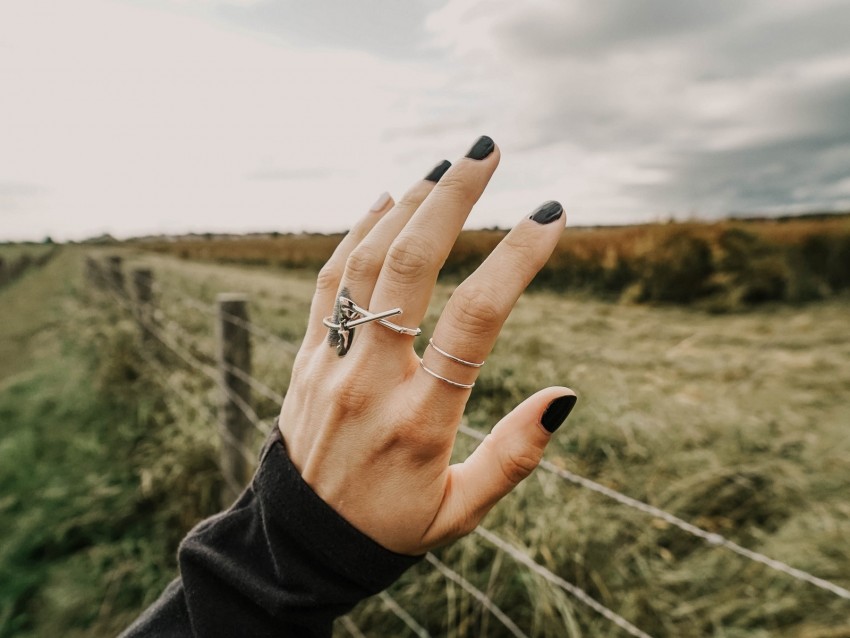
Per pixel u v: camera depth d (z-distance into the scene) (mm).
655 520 2299
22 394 4715
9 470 3268
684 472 2682
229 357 2268
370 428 549
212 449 2881
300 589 557
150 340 4840
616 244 10633
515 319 6488
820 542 2213
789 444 3055
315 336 680
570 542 1989
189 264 24438
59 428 3832
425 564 2035
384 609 1974
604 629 1807
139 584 2396
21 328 8570
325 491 572
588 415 3066
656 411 3297
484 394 3168
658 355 5238
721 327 6977
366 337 552
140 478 2996
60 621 2291
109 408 3971
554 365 3938
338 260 707
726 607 1950
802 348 5648
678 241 9492
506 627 1832
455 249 8367
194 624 579
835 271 9359
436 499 558
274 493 585
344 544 557
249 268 24578
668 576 2033
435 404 526
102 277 8625
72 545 2658
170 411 3562
